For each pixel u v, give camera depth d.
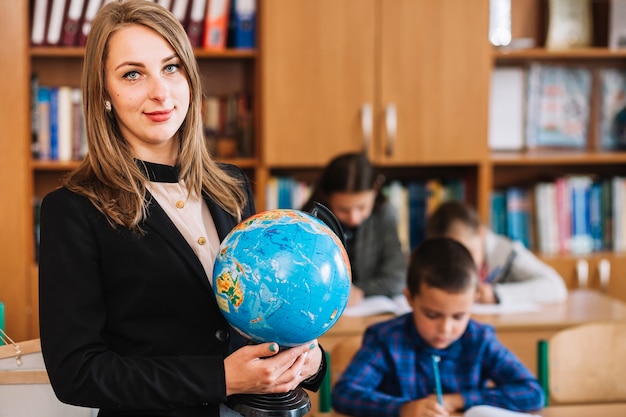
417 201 3.74
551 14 3.80
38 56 3.59
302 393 1.43
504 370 2.19
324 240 1.32
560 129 3.95
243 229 1.32
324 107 3.56
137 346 1.37
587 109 3.95
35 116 3.43
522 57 3.88
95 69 1.37
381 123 3.59
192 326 1.40
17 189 3.32
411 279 2.17
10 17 3.26
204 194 1.50
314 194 3.11
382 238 3.27
